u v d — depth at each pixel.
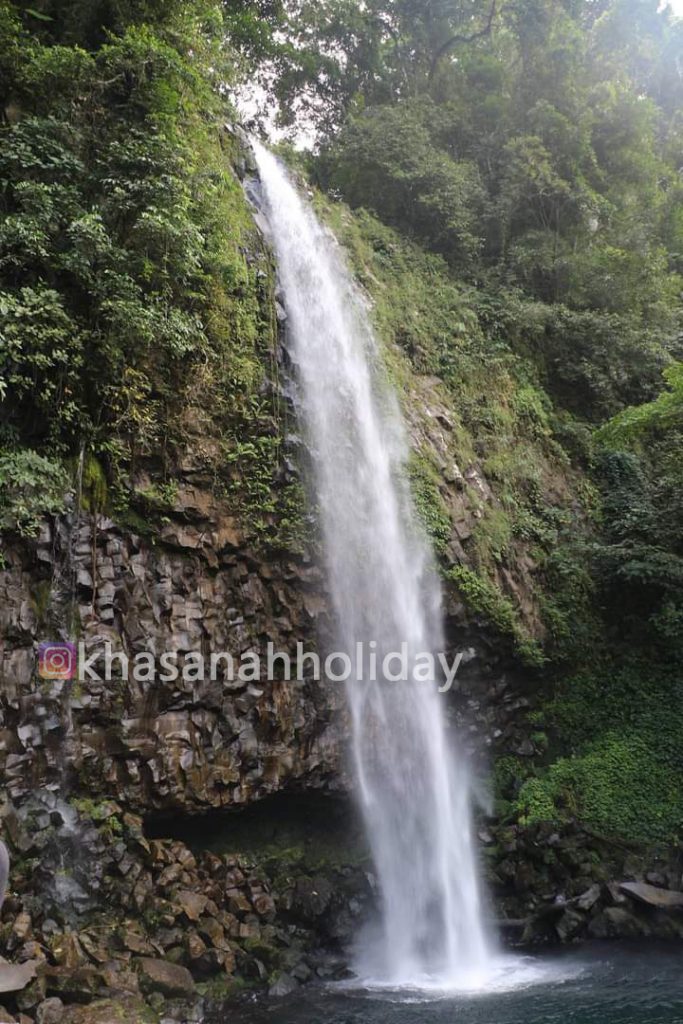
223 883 10.15
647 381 20.30
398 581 12.97
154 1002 8.14
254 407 11.73
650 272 21.86
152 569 10.08
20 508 8.80
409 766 12.58
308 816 11.84
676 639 15.40
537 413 18.05
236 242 12.39
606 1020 8.52
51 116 10.37
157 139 10.62
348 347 14.62
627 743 14.30
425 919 11.91
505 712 14.52
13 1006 7.39
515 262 20.53
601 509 17.45
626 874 12.30
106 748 9.33
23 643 8.93
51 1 11.95
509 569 15.02
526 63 22.95
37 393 9.53
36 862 8.42
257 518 11.33
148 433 10.31
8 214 9.91
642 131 24.05
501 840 12.58
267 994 9.21
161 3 12.25
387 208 19.89
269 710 10.91
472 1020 8.57
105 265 9.97
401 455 14.18
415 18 23.73
